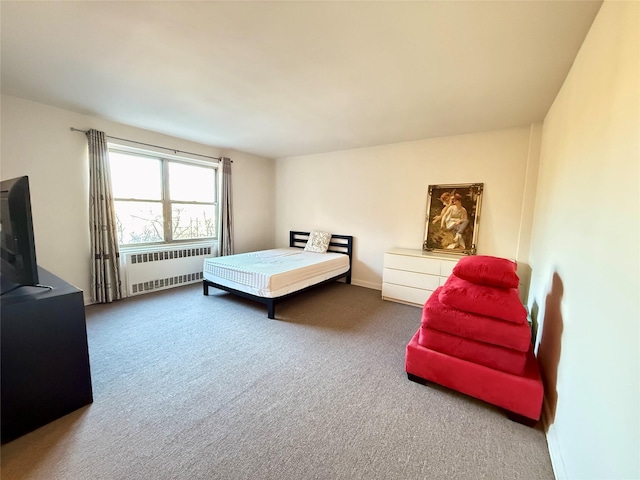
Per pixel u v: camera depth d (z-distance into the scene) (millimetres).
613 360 921
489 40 1621
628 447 791
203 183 4617
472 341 1779
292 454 1379
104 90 2449
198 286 4301
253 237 5406
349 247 4672
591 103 1364
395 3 1343
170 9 1421
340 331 2830
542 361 1944
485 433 1536
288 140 4082
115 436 1463
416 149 3963
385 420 1621
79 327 1635
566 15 1385
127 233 3752
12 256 1510
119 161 3605
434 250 3877
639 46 909
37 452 1351
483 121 3070
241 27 1560
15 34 1650
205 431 1514
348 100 2561
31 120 2768
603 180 1138
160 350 2381
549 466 1348
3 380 1382
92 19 1509
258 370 2115
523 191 3270
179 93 2479
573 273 1431
